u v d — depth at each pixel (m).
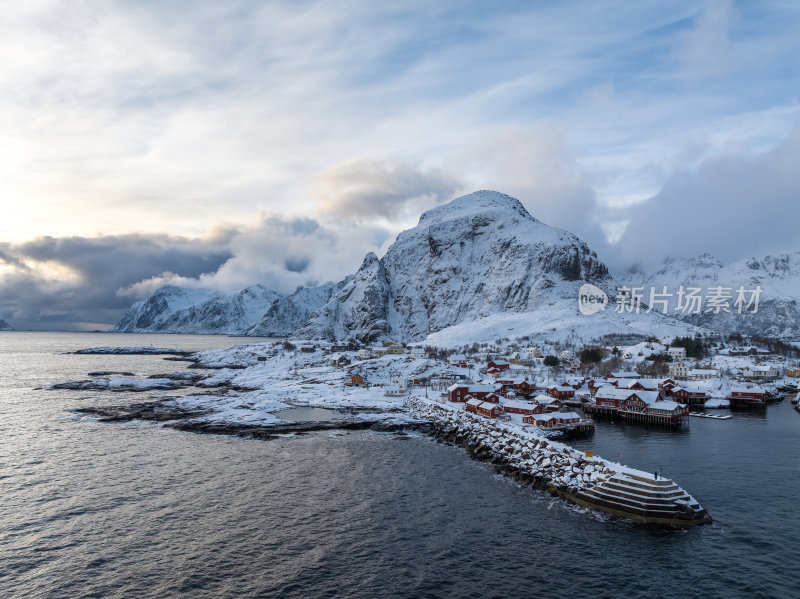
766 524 64.19
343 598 47.25
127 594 47.78
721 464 90.62
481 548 57.47
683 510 64.50
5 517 64.81
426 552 56.41
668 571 52.53
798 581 50.66
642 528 62.97
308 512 67.44
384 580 50.47
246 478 81.38
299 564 53.53
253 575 51.28
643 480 68.62
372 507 69.44
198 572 51.81
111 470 84.69
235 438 109.44
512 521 65.06
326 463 91.06
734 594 48.38
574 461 79.44
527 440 93.31
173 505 69.38
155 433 113.00
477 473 86.12
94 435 109.94
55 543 57.91
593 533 61.56
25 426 117.62
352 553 56.06
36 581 50.06
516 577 51.25
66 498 71.50
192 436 110.62
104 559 54.38
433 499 72.81
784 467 88.69
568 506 70.50
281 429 117.56
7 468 85.00
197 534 60.44
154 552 55.94
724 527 63.25
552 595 48.03
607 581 50.56
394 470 87.31
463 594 48.03
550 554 56.16
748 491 76.06
